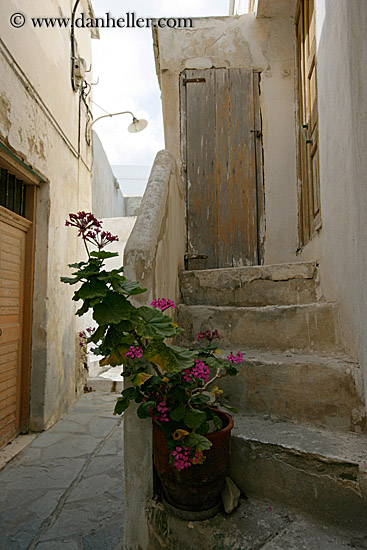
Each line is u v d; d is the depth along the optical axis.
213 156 3.76
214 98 3.82
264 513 1.39
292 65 3.80
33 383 3.52
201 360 1.48
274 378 1.74
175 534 1.38
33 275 3.62
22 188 3.59
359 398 1.58
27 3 3.24
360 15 1.31
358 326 1.64
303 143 3.29
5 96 2.82
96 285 1.33
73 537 1.84
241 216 3.69
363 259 1.40
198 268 3.63
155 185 2.14
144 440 1.51
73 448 3.06
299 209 3.49
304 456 1.38
